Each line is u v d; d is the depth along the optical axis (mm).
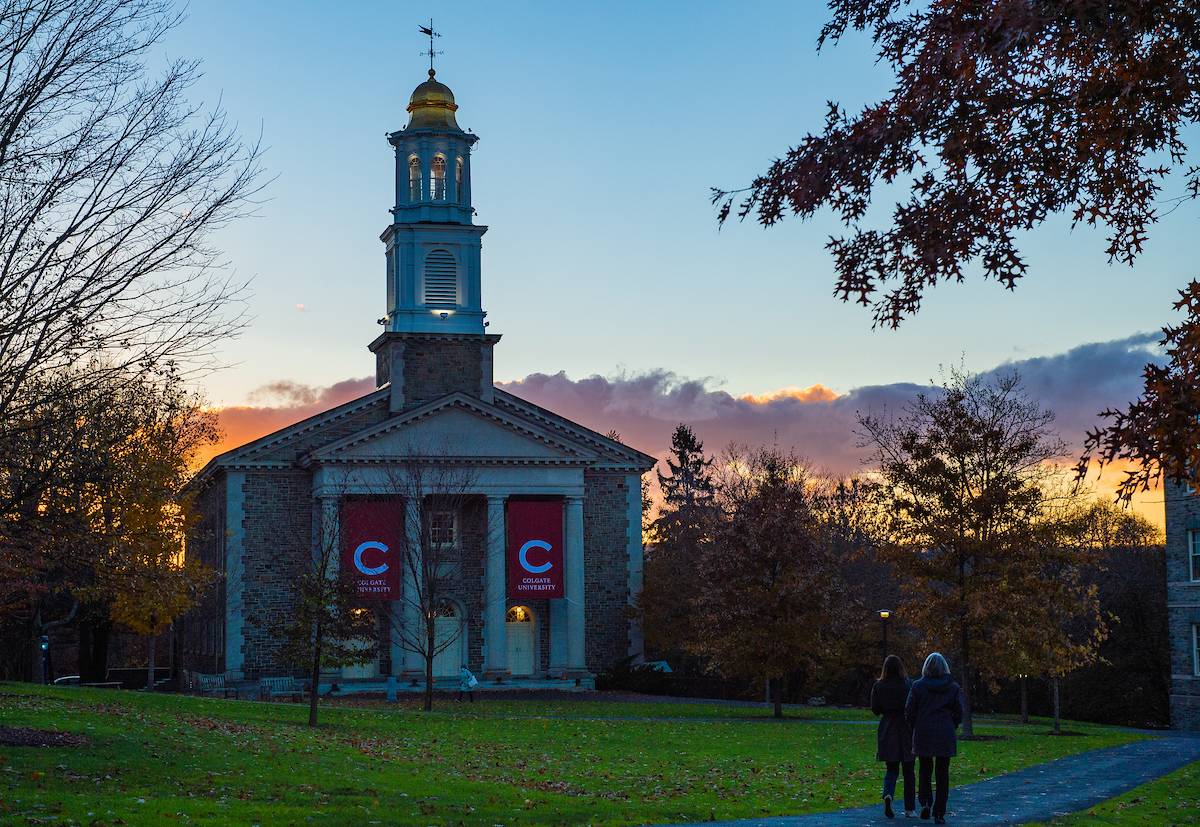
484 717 46375
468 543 66688
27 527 22953
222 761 24656
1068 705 67562
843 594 54906
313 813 18406
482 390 68688
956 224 14320
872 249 14703
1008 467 42062
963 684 42031
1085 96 13672
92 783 20281
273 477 65312
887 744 18016
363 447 63219
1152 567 70312
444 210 71312
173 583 51125
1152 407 12672
